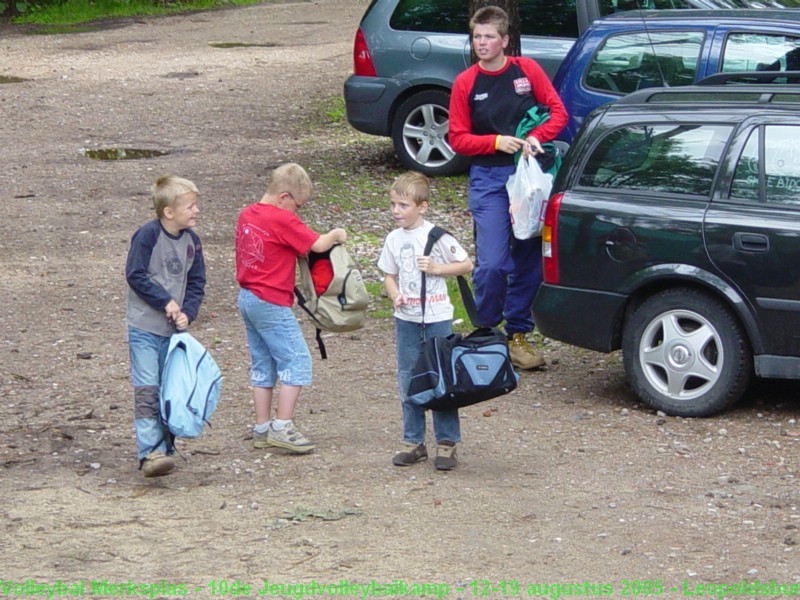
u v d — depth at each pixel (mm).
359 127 16938
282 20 36250
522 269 9922
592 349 9055
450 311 7668
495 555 6422
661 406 8750
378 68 16625
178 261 7582
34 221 15023
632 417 8750
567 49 15727
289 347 7945
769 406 8953
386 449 8148
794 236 8148
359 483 7512
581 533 6703
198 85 24438
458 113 9570
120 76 25844
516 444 8227
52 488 7430
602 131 9109
